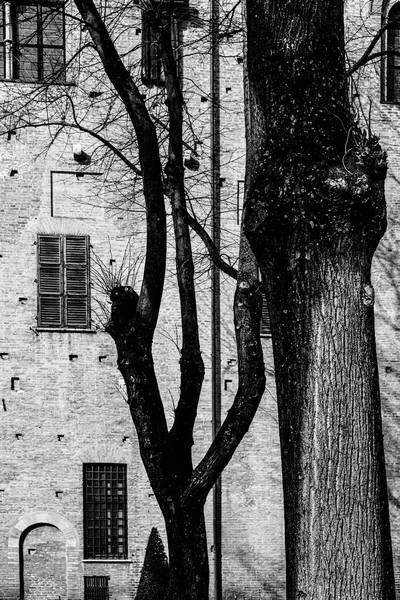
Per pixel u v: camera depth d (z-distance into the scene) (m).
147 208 14.59
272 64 12.31
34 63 28.89
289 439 11.71
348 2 30.19
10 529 28.33
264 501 29.44
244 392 13.78
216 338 29.39
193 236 28.33
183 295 14.73
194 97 29.80
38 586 28.41
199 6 29.36
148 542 28.80
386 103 30.72
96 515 28.92
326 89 12.14
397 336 30.53
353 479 11.41
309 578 11.45
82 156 28.95
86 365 29.00
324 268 11.64
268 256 12.03
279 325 11.90
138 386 14.09
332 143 11.95
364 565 11.35
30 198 28.97
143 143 14.72
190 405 14.25
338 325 11.56
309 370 11.58
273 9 12.32
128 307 14.70
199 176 29.33
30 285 28.84
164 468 13.79
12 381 28.67
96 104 28.89
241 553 29.19
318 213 11.65
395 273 30.64
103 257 29.12
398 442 30.33
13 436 28.56
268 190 11.95
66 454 28.75
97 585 28.59
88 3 15.12
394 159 30.75
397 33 30.75
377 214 11.80
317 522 11.43
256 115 12.62
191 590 13.44
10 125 27.06
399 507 30.12
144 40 28.66
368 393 11.55
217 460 13.46
